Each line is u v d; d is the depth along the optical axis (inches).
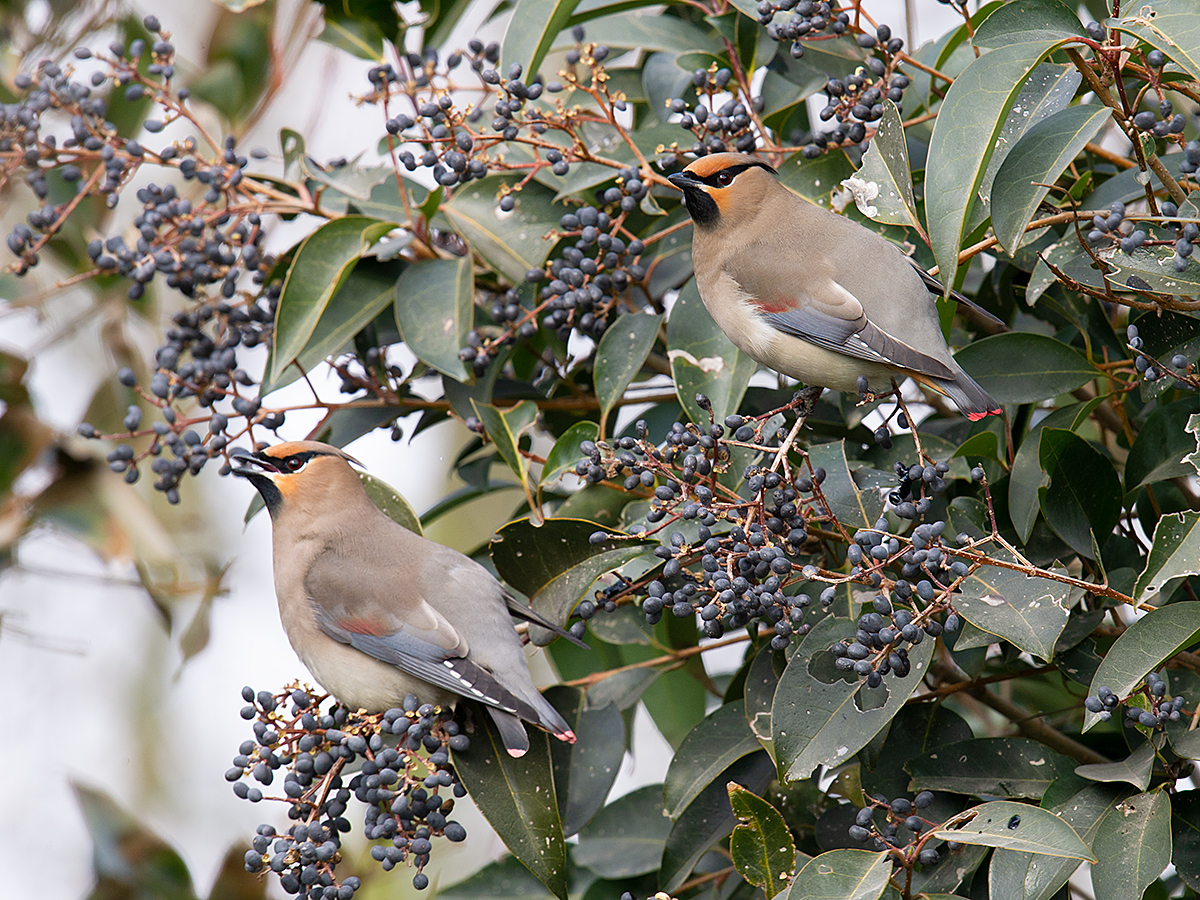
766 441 303.1
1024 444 292.5
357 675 318.7
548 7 315.9
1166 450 289.0
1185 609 244.4
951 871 262.5
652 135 342.0
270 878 373.4
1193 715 259.1
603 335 327.9
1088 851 219.0
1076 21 265.4
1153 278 277.4
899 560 276.8
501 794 293.4
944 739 286.7
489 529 559.5
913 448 313.0
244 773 281.9
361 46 367.6
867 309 297.6
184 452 336.2
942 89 327.6
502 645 310.8
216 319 353.4
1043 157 268.2
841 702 266.5
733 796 252.1
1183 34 248.5
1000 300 327.0
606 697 332.5
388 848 278.5
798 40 310.7
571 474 344.5
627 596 314.8
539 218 346.3
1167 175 273.0
